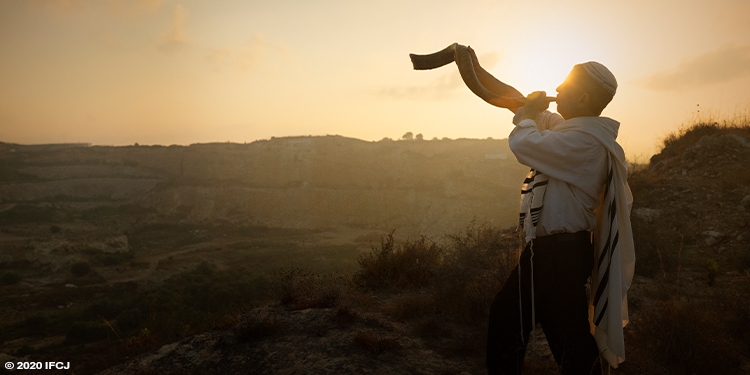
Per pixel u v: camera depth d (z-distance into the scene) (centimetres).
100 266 7912
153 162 18762
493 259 429
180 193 14350
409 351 312
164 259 8419
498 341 221
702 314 316
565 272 198
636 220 627
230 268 7306
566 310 197
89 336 3872
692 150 870
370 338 318
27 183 16562
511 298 216
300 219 12512
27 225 12725
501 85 230
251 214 13050
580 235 202
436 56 242
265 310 402
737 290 401
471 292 388
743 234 538
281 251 8581
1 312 5391
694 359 276
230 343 344
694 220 618
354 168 13775
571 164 197
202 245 10338
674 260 489
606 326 199
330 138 14988
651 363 276
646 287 428
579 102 204
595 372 198
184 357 336
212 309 3984
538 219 204
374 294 462
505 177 11538
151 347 419
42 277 7338
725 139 854
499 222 9644
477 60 233
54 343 3909
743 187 677
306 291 427
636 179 789
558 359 203
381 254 519
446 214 10494
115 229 12475
